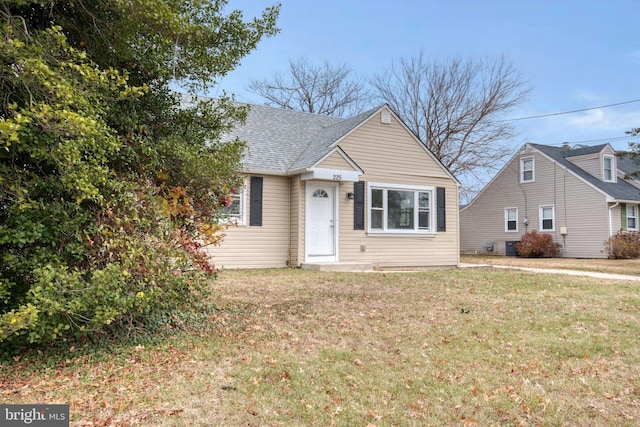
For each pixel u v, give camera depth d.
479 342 5.19
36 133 3.59
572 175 22.06
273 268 12.23
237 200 12.17
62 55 3.89
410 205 14.39
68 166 3.63
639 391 3.88
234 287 8.52
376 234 13.68
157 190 4.98
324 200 13.02
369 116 13.65
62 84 3.48
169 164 5.17
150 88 5.28
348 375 4.09
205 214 5.52
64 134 3.60
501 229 25.42
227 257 11.99
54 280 3.76
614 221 20.92
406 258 14.11
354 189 13.38
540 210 23.48
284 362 4.36
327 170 12.13
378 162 13.80
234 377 3.96
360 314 6.42
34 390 3.60
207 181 5.32
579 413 3.45
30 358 4.29
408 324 5.93
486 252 26.14
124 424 3.04
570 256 22.00
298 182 12.62
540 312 6.75
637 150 19.75
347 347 4.91
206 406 3.37
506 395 3.74
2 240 3.69
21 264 3.89
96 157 3.98
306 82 32.41
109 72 4.03
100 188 4.20
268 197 12.66
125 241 4.20
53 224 4.02
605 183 22.09
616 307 7.14
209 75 5.41
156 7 4.09
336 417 3.27
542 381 4.08
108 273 3.84
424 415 3.35
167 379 3.88
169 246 4.59
